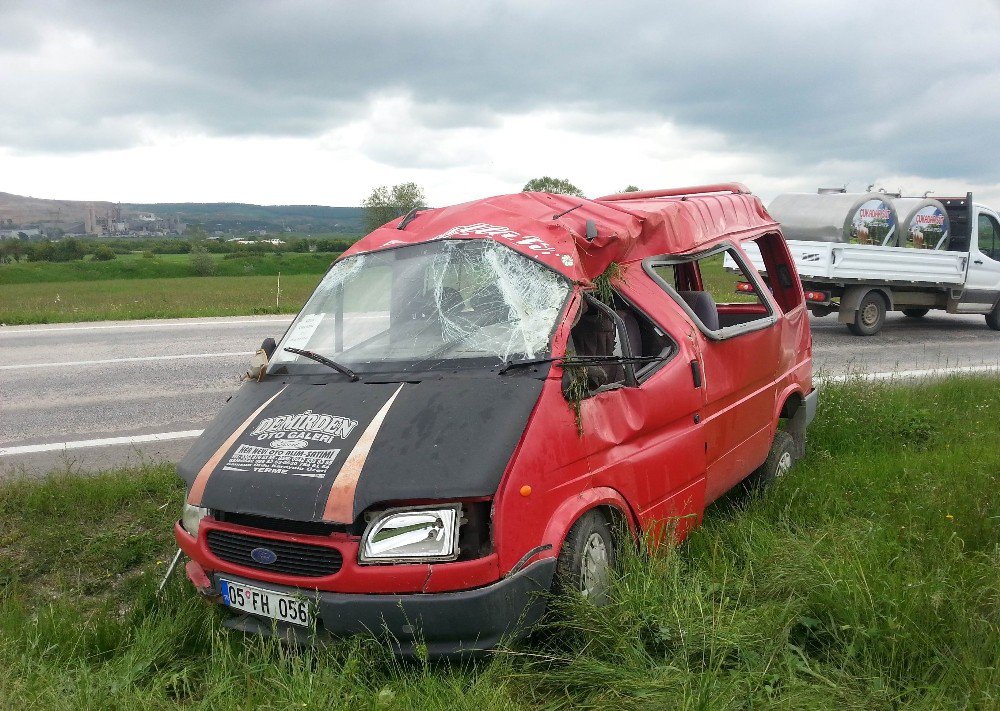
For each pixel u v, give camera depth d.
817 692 3.22
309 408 3.96
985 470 6.00
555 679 3.42
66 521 5.69
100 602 4.62
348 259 5.04
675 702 3.09
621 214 5.00
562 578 3.64
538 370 3.90
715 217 6.12
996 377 10.81
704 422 4.94
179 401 9.83
